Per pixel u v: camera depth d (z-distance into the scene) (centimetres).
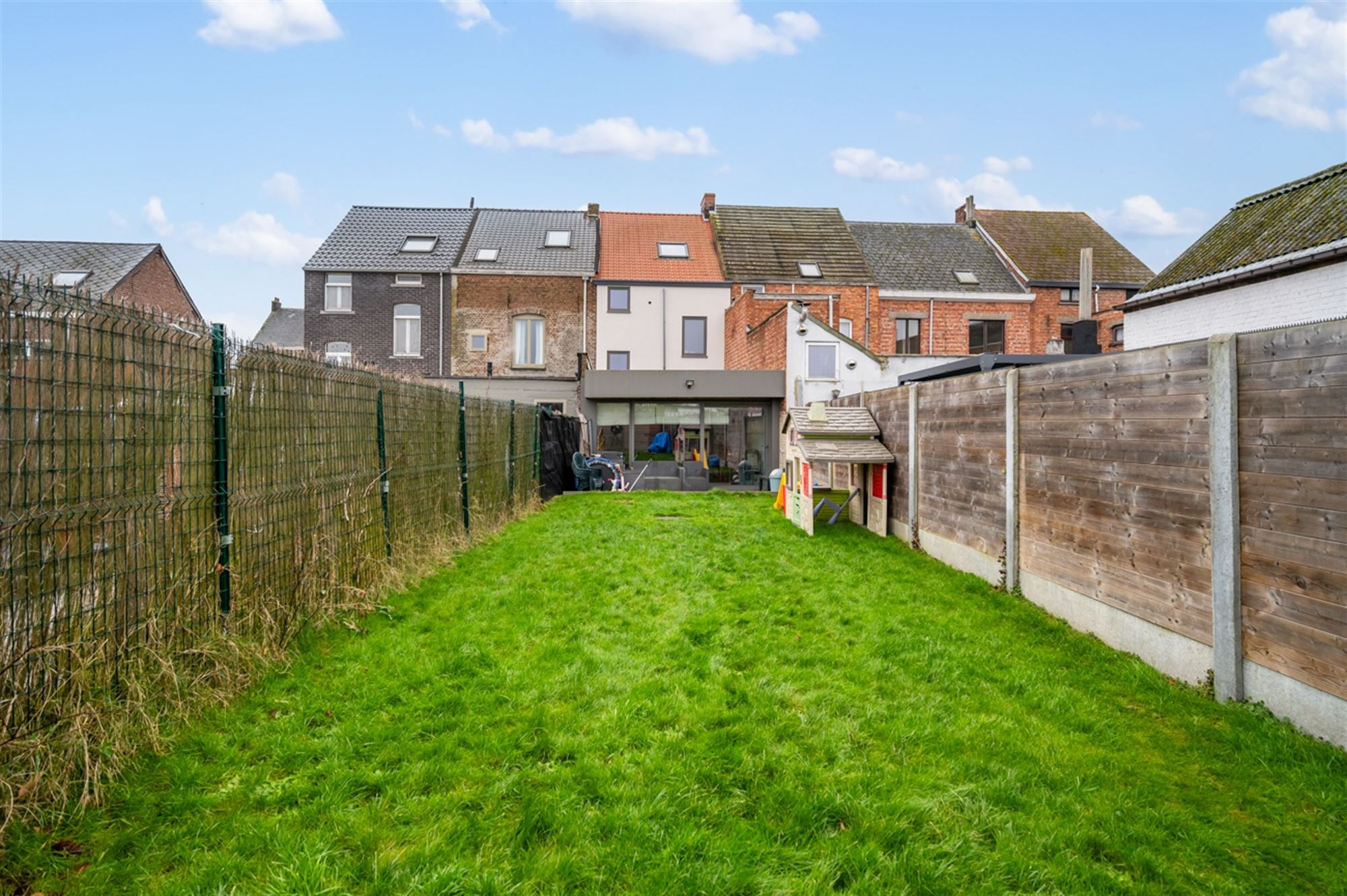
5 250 2452
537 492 1363
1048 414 574
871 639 496
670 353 2380
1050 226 2766
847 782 294
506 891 224
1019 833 262
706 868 237
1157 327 1547
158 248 2583
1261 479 356
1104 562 496
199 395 377
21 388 268
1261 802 286
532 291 2334
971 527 722
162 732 321
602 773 296
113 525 315
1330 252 1127
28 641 273
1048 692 400
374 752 317
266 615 428
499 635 493
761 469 1880
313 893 220
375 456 623
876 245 2689
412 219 2552
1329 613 316
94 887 223
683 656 455
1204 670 397
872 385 1795
